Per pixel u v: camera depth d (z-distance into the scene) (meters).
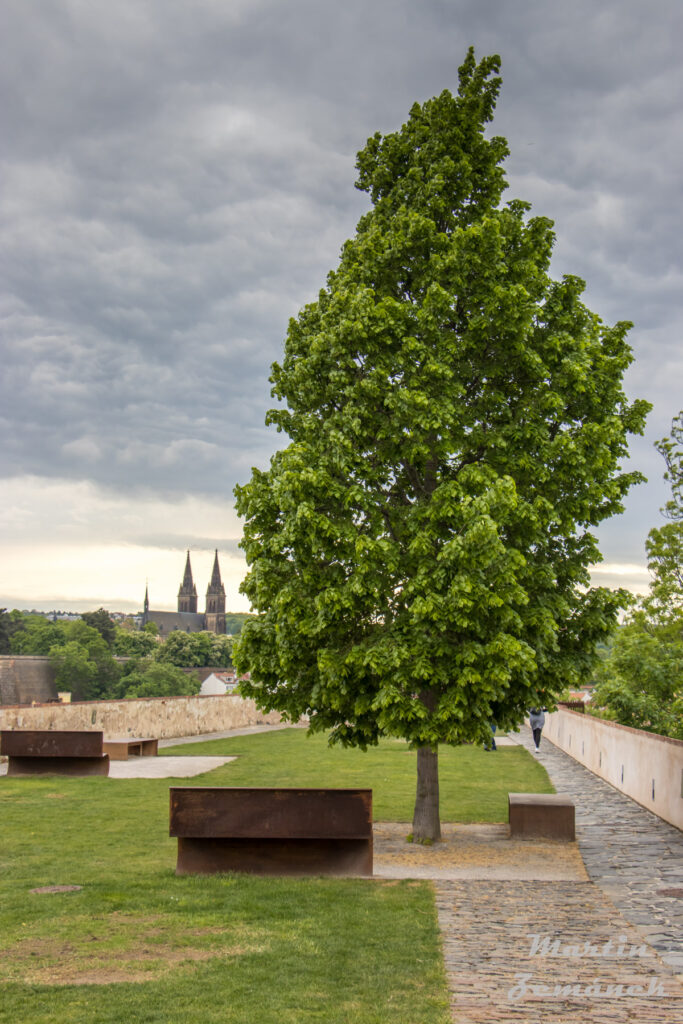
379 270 12.77
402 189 13.18
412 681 11.10
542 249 13.20
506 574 10.57
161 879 9.74
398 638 11.05
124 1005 5.80
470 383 12.64
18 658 128.00
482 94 13.45
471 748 26.52
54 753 18.39
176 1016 5.60
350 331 11.81
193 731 30.34
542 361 12.38
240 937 7.54
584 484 12.07
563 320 12.73
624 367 12.72
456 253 11.90
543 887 9.73
